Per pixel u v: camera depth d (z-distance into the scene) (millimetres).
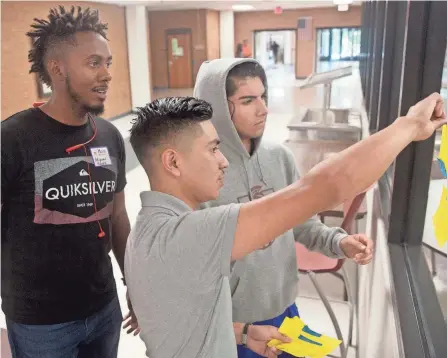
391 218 1415
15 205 1244
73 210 1294
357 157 671
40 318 1281
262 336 1129
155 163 809
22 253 1262
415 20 1221
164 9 14422
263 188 1300
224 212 698
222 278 723
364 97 4410
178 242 717
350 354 2170
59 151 1263
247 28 17547
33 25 1245
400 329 990
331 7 16406
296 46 17344
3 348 1386
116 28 9781
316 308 2660
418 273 1227
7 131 1197
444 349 916
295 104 10664
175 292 735
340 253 1311
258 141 1268
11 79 6555
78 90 1237
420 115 739
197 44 14914
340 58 19844
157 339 777
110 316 1436
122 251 1535
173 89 15141
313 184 663
